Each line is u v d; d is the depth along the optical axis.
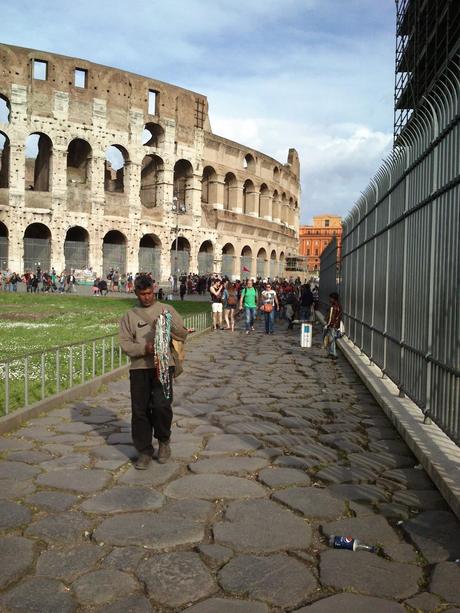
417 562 4.34
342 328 19.84
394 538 4.73
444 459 6.20
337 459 6.76
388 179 11.09
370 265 13.43
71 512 5.16
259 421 8.52
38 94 52.81
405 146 9.52
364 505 5.39
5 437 7.48
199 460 6.67
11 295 41.44
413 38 25.73
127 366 12.54
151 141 63.75
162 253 62.03
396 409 8.53
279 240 84.44
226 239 70.75
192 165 64.81
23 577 4.07
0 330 21.48
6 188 52.03
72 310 32.28
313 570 4.21
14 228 51.88
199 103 65.31
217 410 9.21
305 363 14.71
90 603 3.76
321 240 160.38
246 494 5.62
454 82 6.83
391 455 6.93
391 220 10.65
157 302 6.83
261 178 77.38
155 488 5.78
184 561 4.30
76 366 13.26
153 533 4.74
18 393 10.23
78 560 4.31
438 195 7.29
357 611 3.69
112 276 55.12
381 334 11.38
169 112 61.94
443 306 7.01
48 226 53.56
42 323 24.84
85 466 6.39
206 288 59.25
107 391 10.52
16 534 4.74
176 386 11.21
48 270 53.88
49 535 4.70
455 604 3.78
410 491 5.74
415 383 8.49
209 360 14.95
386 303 11.03
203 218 66.94
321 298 32.91
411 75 27.14
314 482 6.00
